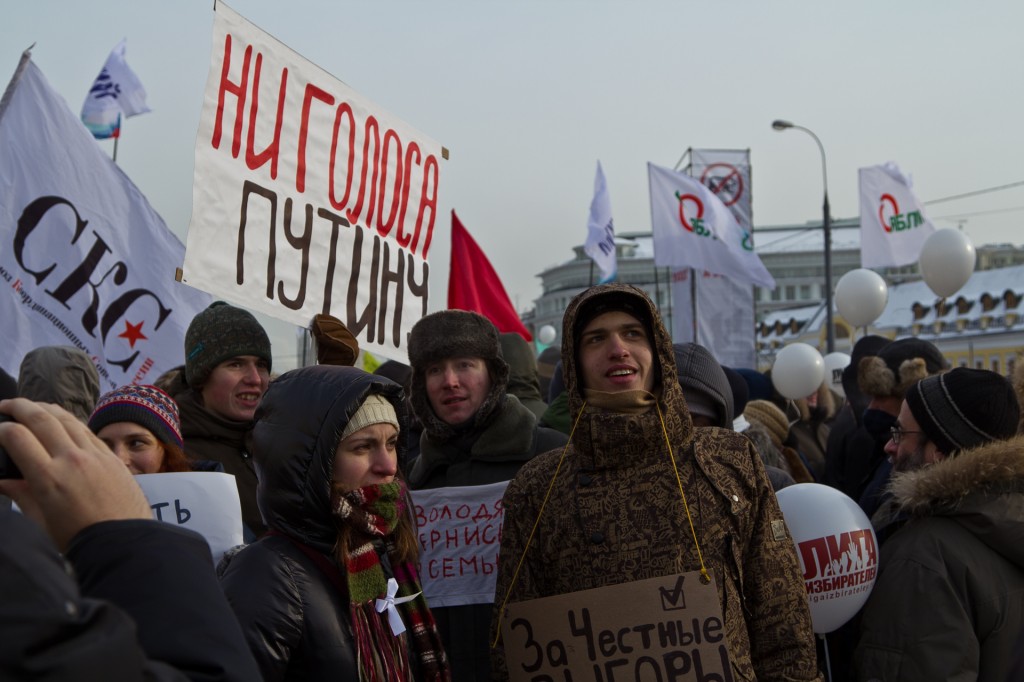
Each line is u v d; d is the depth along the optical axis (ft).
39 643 2.50
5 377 8.11
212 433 10.74
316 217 11.06
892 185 50.39
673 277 58.54
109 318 14.38
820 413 21.65
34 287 13.66
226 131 9.94
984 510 8.23
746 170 55.52
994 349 111.45
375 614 6.74
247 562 6.48
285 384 7.00
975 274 123.34
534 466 8.46
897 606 8.21
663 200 49.34
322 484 6.64
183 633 3.49
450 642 10.55
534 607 7.68
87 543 3.55
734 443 8.07
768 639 7.56
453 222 19.34
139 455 8.23
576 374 8.27
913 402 9.45
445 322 10.94
